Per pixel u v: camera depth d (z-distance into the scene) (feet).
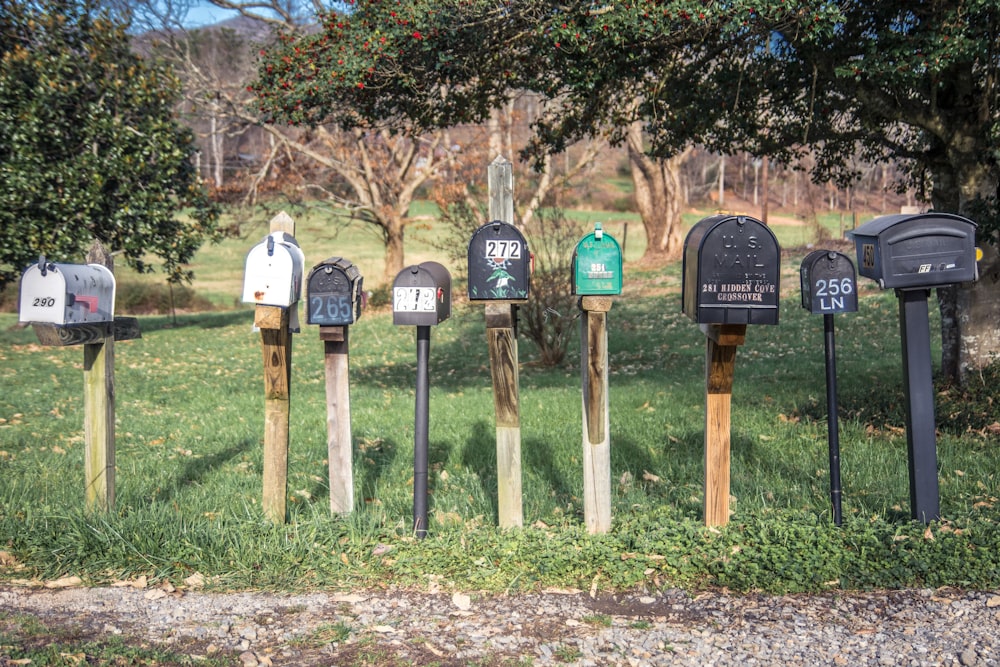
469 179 96.02
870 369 39.63
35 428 31.07
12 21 60.80
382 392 41.29
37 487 21.31
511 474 17.48
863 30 27.30
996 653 12.42
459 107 34.55
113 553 16.43
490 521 18.79
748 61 31.30
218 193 96.94
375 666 12.61
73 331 17.01
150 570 16.06
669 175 108.27
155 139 65.26
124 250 65.92
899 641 12.96
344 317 17.28
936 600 14.47
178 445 27.89
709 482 17.38
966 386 30.30
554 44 28.55
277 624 14.02
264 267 16.94
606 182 247.70
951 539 16.15
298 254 17.85
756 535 16.89
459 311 62.03
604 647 13.12
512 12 30.07
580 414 32.17
